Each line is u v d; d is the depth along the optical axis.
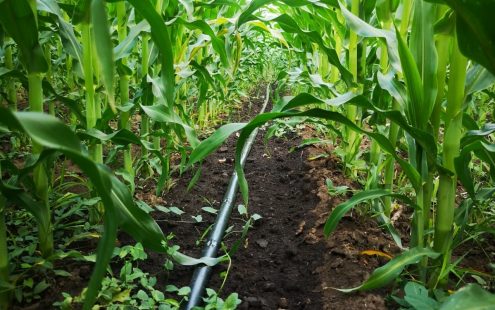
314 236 1.60
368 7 1.72
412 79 1.06
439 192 1.09
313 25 2.44
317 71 3.09
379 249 1.45
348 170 2.05
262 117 1.01
